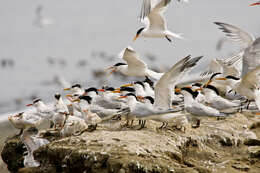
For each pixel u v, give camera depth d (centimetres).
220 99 1287
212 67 1694
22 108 2255
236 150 1169
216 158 1109
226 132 1214
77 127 1191
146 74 1525
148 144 1012
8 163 1258
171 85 1109
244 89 1232
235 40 1452
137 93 1464
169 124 1230
